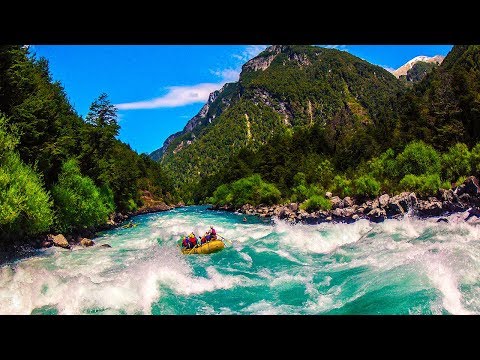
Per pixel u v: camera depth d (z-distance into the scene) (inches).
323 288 515.8
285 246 884.6
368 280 504.4
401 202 1432.1
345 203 1694.1
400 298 412.2
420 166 1796.3
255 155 4057.6
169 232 1307.8
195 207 3464.6
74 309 431.2
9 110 1156.5
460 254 543.5
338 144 3346.5
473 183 1362.0
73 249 1046.4
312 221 1565.0
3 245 947.3
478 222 979.9
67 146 1533.0
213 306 457.1
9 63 1155.9
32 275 581.9
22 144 1159.0
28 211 897.5
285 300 475.2
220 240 868.6
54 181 1309.1
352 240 909.8
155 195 3870.6
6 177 848.3
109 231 1534.2
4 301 436.8
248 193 2479.1
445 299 391.9
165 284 527.5
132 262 764.0
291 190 2427.4
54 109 1393.9
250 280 582.6
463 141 2098.9
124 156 3363.7
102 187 1855.3
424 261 522.6
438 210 1355.8
